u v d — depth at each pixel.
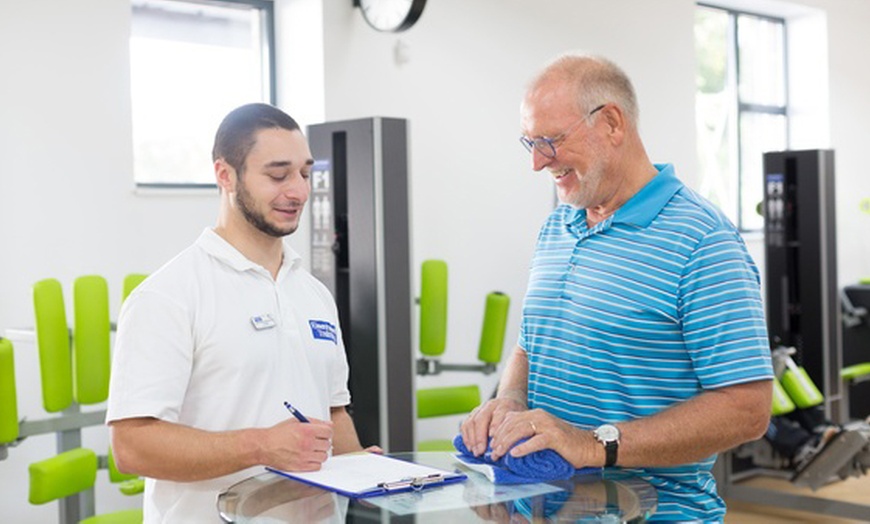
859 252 8.23
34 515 4.25
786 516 5.20
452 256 5.53
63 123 4.31
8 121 4.16
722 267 1.81
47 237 4.27
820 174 5.64
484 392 5.73
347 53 5.07
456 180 5.54
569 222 2.07
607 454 1.75
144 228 4.55
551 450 1.73
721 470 5.27
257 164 1.94
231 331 1.96
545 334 2.04
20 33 4.19
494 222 5.72
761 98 8.05
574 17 6.08
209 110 5.07
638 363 1.89
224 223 2.04
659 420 1.78
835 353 5.77
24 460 4.21
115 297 4.46
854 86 8.25
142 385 1.85
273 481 1.73
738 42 7.86
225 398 1.95
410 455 1.95
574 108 1.89
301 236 4.89
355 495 1.61
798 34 8.12
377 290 4.11
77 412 3.65
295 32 5.11
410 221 4.22
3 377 3.12
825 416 5.59
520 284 5.87
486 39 5.65
